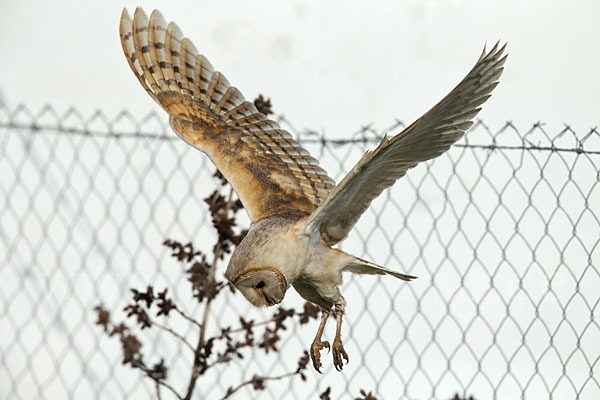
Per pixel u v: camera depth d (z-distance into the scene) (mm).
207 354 11570
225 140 10031
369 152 8031
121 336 11578
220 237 11883
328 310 9273
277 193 9641
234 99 10305
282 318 12023
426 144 8383
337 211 8812
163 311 11586
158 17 10250
